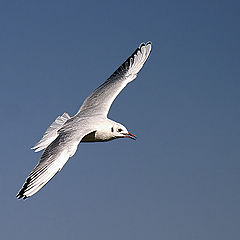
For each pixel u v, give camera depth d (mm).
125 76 18609
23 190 12398
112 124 16203
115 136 16219
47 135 16234
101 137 16062
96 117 16281
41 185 12648
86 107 17156
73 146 13648
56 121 16797
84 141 16219
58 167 13086
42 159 13227
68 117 16969
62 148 13523
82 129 14852
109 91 17812
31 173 12711
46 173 12875
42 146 15758
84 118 16062
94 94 17734
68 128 14875
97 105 17156
